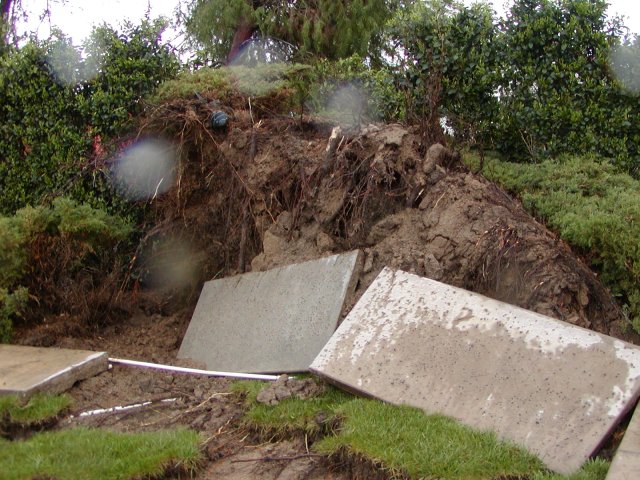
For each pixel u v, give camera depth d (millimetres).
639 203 6766
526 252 6477
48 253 8359
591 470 4570
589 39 8305
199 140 8898
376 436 5012
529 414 5047
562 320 6070
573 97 8328
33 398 6059
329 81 10492
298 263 7195
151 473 4992
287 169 8109
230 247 8453
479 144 8180
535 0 8672
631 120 8180
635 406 5016
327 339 6301
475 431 4984
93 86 9586
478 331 5641
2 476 4895
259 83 9477
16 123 9656
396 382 5562
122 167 9367
